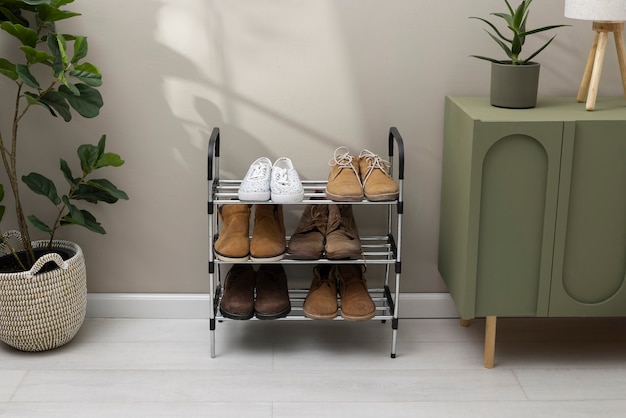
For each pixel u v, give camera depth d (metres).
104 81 2.42
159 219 2.55
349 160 2.38
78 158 2.49
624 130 2.09
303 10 2.37
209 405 2.12
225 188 2.42
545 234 2.17
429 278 2.61
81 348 2.42
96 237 2.57
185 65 2.41
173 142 2.48
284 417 2.07
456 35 2.40
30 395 2.17
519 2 2.37
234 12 2.37
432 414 2.09
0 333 2.33
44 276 2.27
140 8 2.36
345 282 2.42
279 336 2.50
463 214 2.21
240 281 2.40
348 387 2.21
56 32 2.37
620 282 2.23
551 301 2.23
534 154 2.11
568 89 2.46
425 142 2.49
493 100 2.26
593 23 2.23
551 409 2.12
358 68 2.42
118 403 2.13
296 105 2.45
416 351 2.42
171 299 2.61
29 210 2.54
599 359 2.38
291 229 2.58
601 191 2.14
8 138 2.48
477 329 2.56
